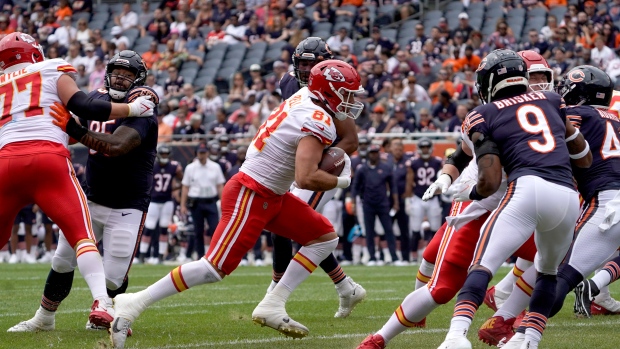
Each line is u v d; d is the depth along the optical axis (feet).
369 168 71.51
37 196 28.35
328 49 35.58
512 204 23.99
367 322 34.71
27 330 31.37
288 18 104.73
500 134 24.79
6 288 49.75
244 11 107.04
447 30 95.04
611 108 36.47
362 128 81.25
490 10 100.07
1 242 29.22
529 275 27.17
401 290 48.32
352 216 74.54
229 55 102.94
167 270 65.92
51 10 119.03
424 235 73.51
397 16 104.88
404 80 87.10
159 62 103.81
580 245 29.07
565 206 24.06
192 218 73.92
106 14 119.75
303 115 26.94
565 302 41.63
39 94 28.71
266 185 27.63
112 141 28.91
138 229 31.35
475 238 26.81
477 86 26.55
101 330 31.65
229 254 27.58
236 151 76.95
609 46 87.04
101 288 27.50
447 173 27.43
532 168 24.18
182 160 81.61
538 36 86.74
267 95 83.76
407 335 30.89
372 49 89.61
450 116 80.74
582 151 26.43
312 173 26.45
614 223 28.96
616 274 35.50
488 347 28.63
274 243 36.35
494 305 33.50
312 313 37.76
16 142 28.40
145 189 31.42
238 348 27.63
